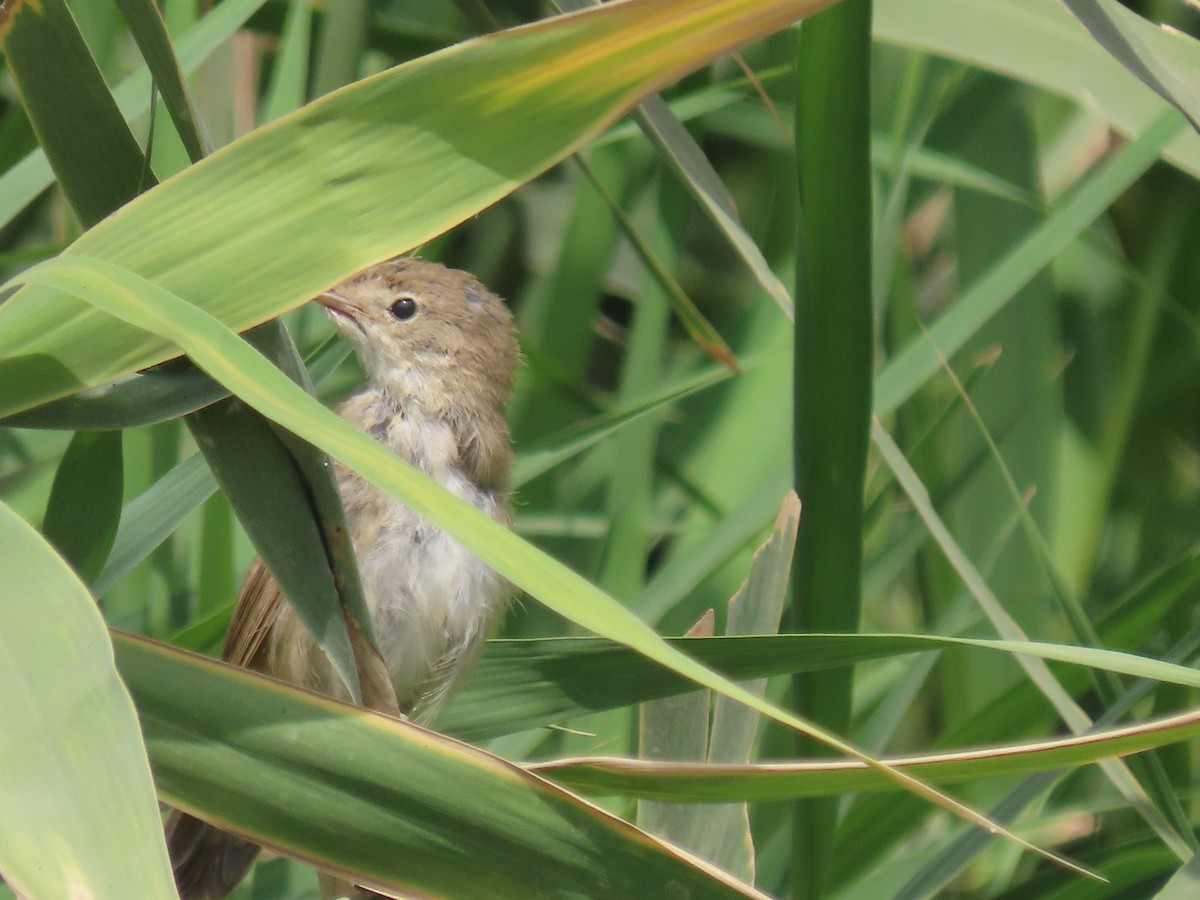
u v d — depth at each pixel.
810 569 3.23
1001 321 3.35
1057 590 3.27
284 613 3.27
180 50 3.26
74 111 3.19
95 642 2.74
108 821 2.60
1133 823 3.31
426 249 3.36
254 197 3.19
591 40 3.18
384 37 3.33
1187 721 3.18
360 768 3.18
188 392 3.20
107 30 3.30
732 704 3.24
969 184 3.33
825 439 3.23
